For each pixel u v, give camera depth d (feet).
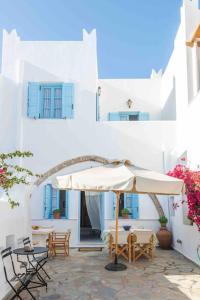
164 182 21.59
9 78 41.96
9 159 40.37
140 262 30.86
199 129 30.30
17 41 43.47
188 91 34.83
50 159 41.47
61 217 41.19
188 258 31.96
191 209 26.50
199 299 19.88
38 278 23.40
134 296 20.53
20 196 27.96
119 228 36.09
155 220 41.29
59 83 43.09
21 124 41.47
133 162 41.88
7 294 20.53
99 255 34.58
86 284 23.24
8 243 23.62
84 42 43.86
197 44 33.42
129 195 41.98
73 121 42.24
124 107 51.47
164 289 22.00
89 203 45.91
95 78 43.24
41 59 43.37
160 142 42.06
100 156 41.68
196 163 31.14
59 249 35.35
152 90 52.08
